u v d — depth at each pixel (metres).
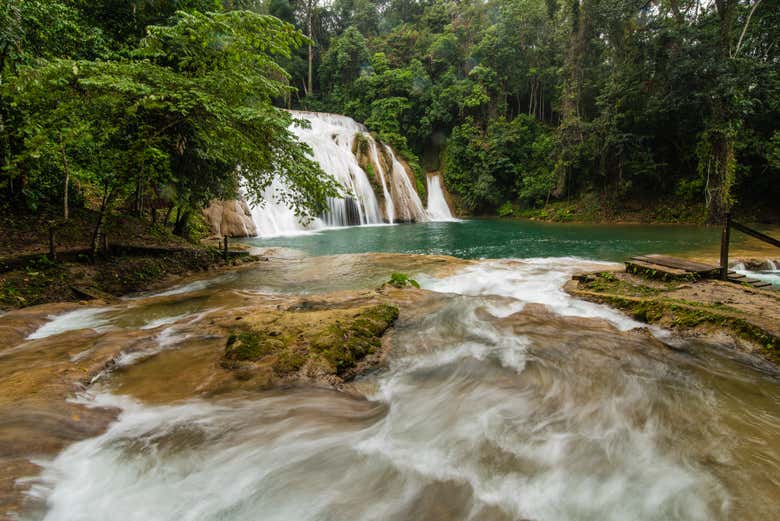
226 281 8.30
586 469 2.58
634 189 25.59
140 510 2.24
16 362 3.71
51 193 9.04
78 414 2.92
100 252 7.85
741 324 4.27
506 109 35.00
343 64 36.69
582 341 4.55
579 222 25.06
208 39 6.54
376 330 4.67
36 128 6.31
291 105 41.41
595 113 28.80
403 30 40.72
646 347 4.34
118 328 5.02
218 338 4.48
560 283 7.58
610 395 3.47
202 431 2.92
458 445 2.86
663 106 21.20
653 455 2.69
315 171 7.44
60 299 6.32
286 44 6.84
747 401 3.31
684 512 2.21
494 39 33.16
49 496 2.20
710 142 19.59
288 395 3.43
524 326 5.04
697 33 18.95
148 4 9.08
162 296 6.91
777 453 2.64
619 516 2.21
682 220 22.41
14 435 2.53
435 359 4.23
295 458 2.70
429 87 34.88
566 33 28.02
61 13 7.89
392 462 2.68
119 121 6.61
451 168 33.31
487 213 32.44
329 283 8.03
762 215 20.38
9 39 6.78
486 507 2.29
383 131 32.66
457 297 6.16
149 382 3.54
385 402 3.45
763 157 19.70
